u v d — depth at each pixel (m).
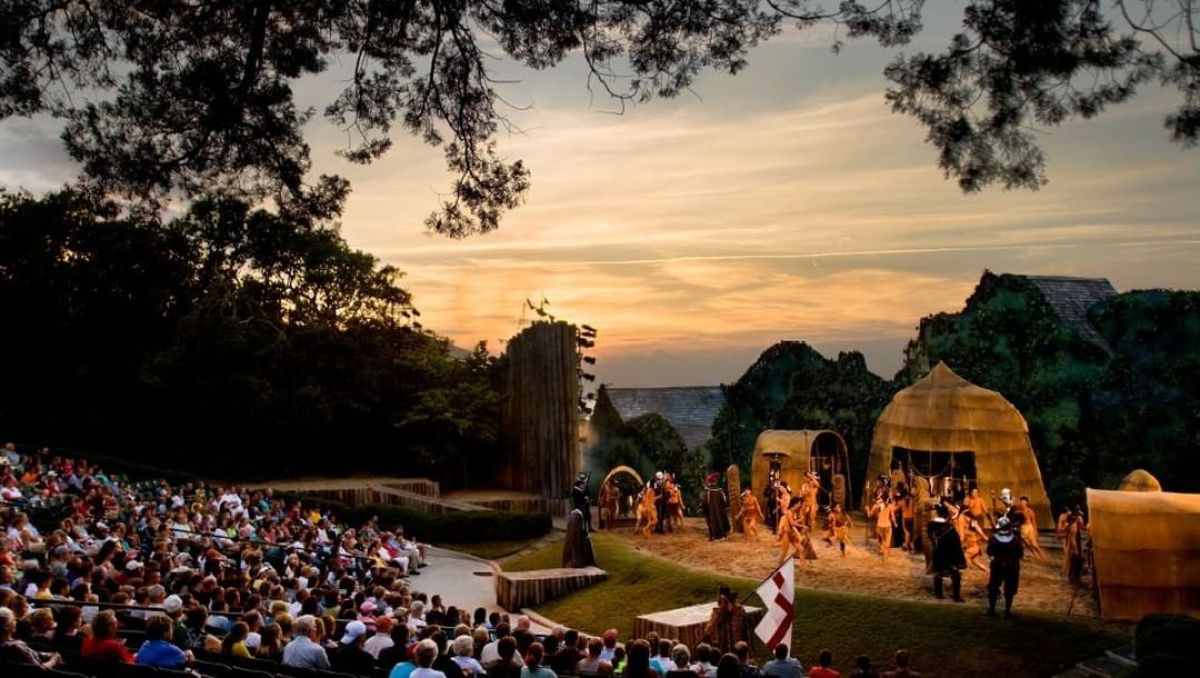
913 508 31.22
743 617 21.97
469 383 53.94
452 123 15.84
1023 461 34.16
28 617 11.24
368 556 32.78
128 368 51.25
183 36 15.03
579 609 29.03
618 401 63.34
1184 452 34.22
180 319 49.62
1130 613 22.31
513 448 53.38
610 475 39.97
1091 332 38.59
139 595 14.20
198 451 51.34
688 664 13.84
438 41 15.16
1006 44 11.57
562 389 50.19
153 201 15.77
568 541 32.38
